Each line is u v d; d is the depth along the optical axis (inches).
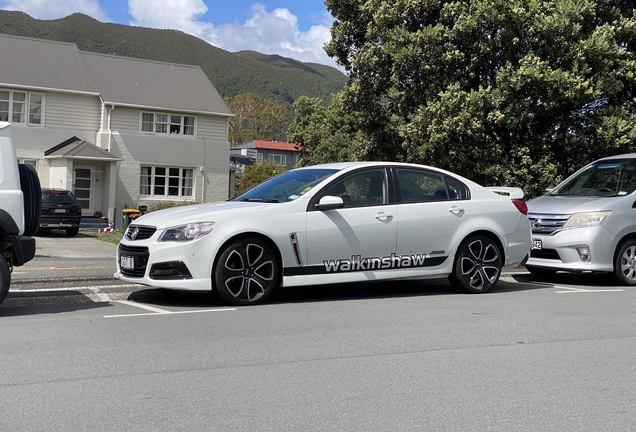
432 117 656.4
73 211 858.1
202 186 1300.4
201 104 1291.8
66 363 193.3
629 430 145.6
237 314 270.7
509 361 201.8
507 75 617.3
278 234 291.3
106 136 1191.6
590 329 249.8
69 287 337.7
